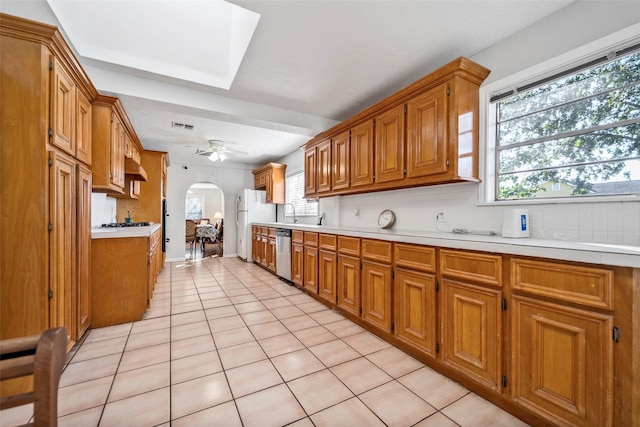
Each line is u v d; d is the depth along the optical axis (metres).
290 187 5.82
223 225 6.70
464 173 1.96
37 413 0.50
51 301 1.57
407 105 2.29
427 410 1.44
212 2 2.16
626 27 1.44
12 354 0.53
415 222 2.67
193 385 1.64
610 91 1.53
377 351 2.06
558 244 1.33
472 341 1.57
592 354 1.12
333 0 1.64
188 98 2.77
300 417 1.38
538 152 1.85
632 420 1.03
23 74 1.44
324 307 3.04
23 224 1.45
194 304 3.14
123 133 3.08
